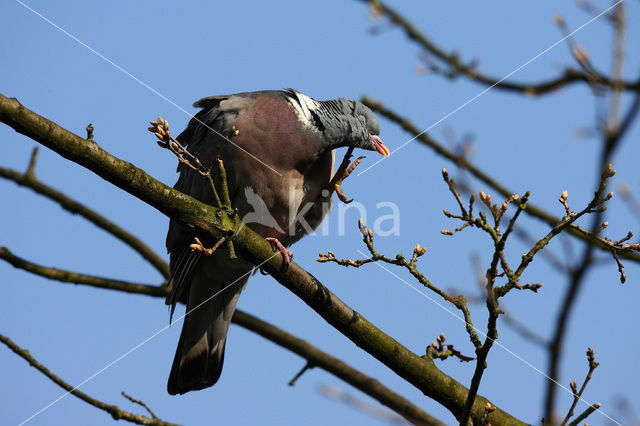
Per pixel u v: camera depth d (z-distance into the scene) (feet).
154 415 28.71
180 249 31.73
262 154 30.01
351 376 33.22
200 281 32.30
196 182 31.17
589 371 21.25
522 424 23.91
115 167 22.33
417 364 24.49
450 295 22.07
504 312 20.58
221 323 32.86
